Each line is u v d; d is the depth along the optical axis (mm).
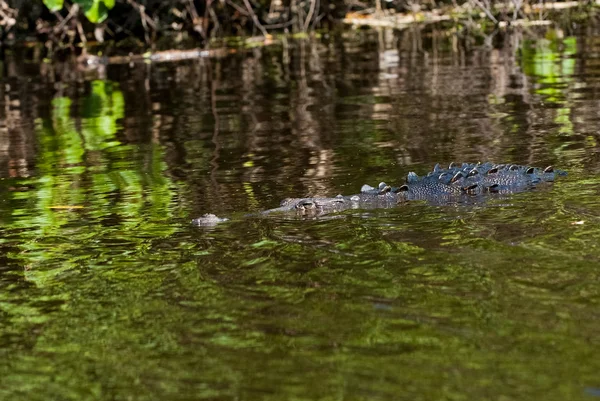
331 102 21094
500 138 16297
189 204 12922
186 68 28188
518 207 11695
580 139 15719
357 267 9680
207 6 34562
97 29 34000
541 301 8367
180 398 6980
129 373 7477
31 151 17578
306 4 36875
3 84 26641
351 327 8078
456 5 37375
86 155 16969
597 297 8367
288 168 14953
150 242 11086
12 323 8695
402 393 6793
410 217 11633
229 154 16312
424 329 7938
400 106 20047
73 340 8227
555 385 6766
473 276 9141
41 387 7344
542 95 20156
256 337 8000
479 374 7020
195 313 8633
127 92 24297
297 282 9320
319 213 12078
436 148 15828
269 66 27656
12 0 33656
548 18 34125
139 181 14602
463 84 22297
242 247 10648
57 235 11633
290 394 6906
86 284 9664
